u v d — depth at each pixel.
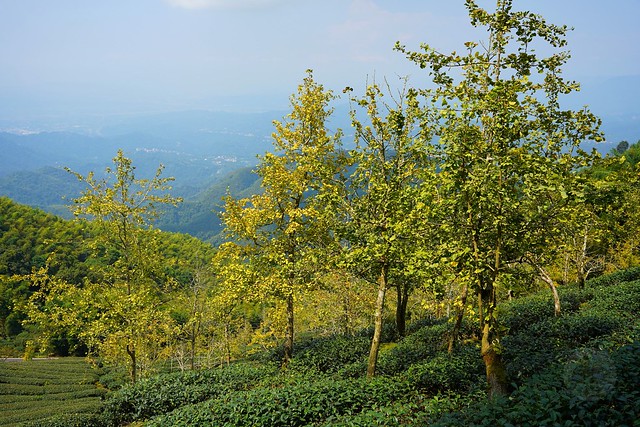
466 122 9.46
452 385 13.88
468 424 8.16
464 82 10.13
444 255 10.34
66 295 24.20
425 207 10.17
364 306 33.72
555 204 9.69
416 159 13.28
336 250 17.42
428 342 22.31
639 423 6.40
